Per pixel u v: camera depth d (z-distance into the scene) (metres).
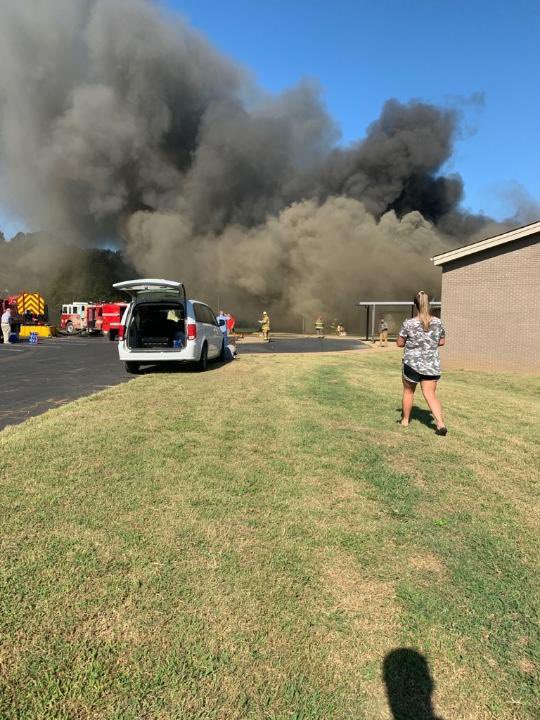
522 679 2.03
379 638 2.22
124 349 10.70
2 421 6.03
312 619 2.31
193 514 3.28
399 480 4.13
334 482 4.02
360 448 5.00
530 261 14.73
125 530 3.02
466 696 1.94
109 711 1.79
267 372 11.09
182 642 2.12
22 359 15.48
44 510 3.23
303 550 2.91
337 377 10.56
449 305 15.49
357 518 3.38
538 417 7.09
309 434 5.44
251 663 2.04
